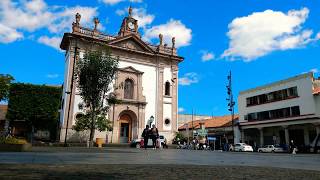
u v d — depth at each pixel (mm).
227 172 5328
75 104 35625
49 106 34594
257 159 11062
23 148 12797
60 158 8039
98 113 30719
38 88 34750
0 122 43594
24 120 34375
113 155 10414
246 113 45344
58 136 35906
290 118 37312
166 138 41125
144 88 41250
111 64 30406
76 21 38031
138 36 43375
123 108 39000
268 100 41688
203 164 7254
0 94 30734
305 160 11570
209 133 51938
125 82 40219
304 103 36344
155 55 42656
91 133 30359
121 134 39188
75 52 36156
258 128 42281
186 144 40344
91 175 4469
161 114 41438
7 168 5059
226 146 40000
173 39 44969
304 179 4527
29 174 4387
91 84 29250
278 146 36812
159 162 7566
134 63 41281
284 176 4891
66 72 37688
